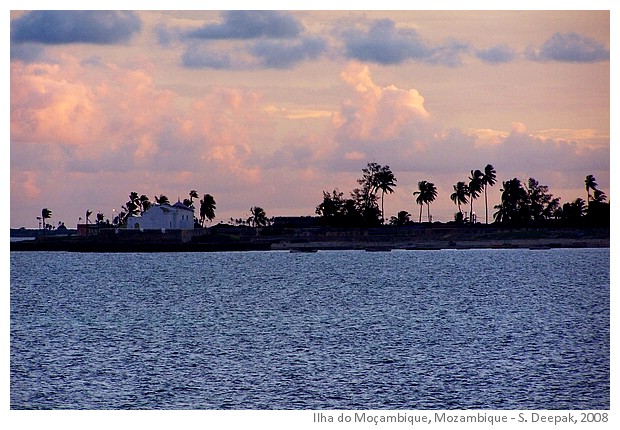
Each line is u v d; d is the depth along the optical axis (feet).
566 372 593.83
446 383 561.84
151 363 634.43
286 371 599.57
